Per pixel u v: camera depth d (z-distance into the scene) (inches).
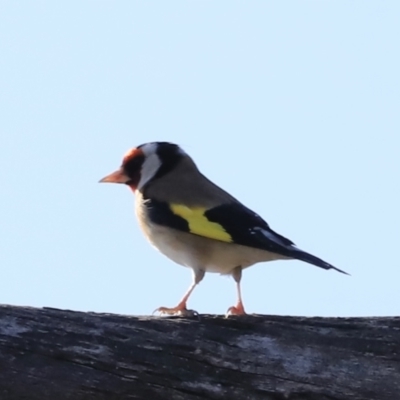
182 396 298.8
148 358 299.6
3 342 293.6
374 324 315.6
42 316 301.6
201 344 304.7
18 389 291.3
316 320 315.9
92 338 299.6
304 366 305.0
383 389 303.3
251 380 302.0
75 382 293.7
